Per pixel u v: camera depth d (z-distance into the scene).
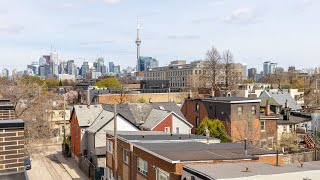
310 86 102.19
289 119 47.62
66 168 42.84
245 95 74.81
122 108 49.00
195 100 49.88
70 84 163.38
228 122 42.75
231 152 20.03
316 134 42.09
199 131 41.41
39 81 117.31
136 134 29.44
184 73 168.62
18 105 42.97
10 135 7.35
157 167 20.03
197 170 14.29
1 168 7.25
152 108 49.88
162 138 25.91
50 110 59.81
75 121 48.44
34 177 38.16
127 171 25.98
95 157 40.25
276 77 146.12
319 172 14.23
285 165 15.60
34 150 40.47
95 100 79.38
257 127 43.25
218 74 86.50
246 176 13.00
